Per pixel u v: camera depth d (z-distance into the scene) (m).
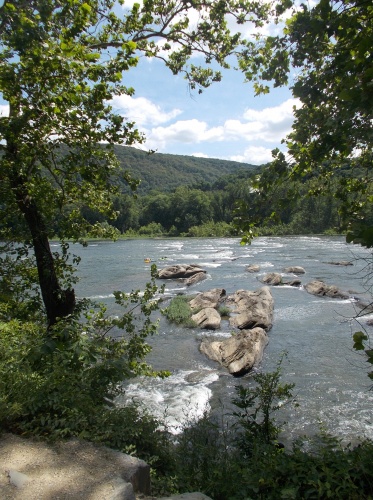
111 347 6.64
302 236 62.47
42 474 2.99
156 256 41.84
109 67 5.52
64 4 5.32
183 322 16.41
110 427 3.82
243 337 13.33
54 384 4.10
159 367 11.81
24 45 4.78
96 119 5.80
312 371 11.34
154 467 4.04
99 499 2.72
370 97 2.49
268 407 5.79
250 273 29.70
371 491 3.40
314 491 3.36
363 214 4.77
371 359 2.65
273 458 4.13
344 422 8.47
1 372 4.21
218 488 3.86
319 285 22.20
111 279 27.44
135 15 7.31
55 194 7.41
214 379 10.87
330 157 4.27
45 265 7.19
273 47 3.91
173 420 8.28
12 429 3.63
